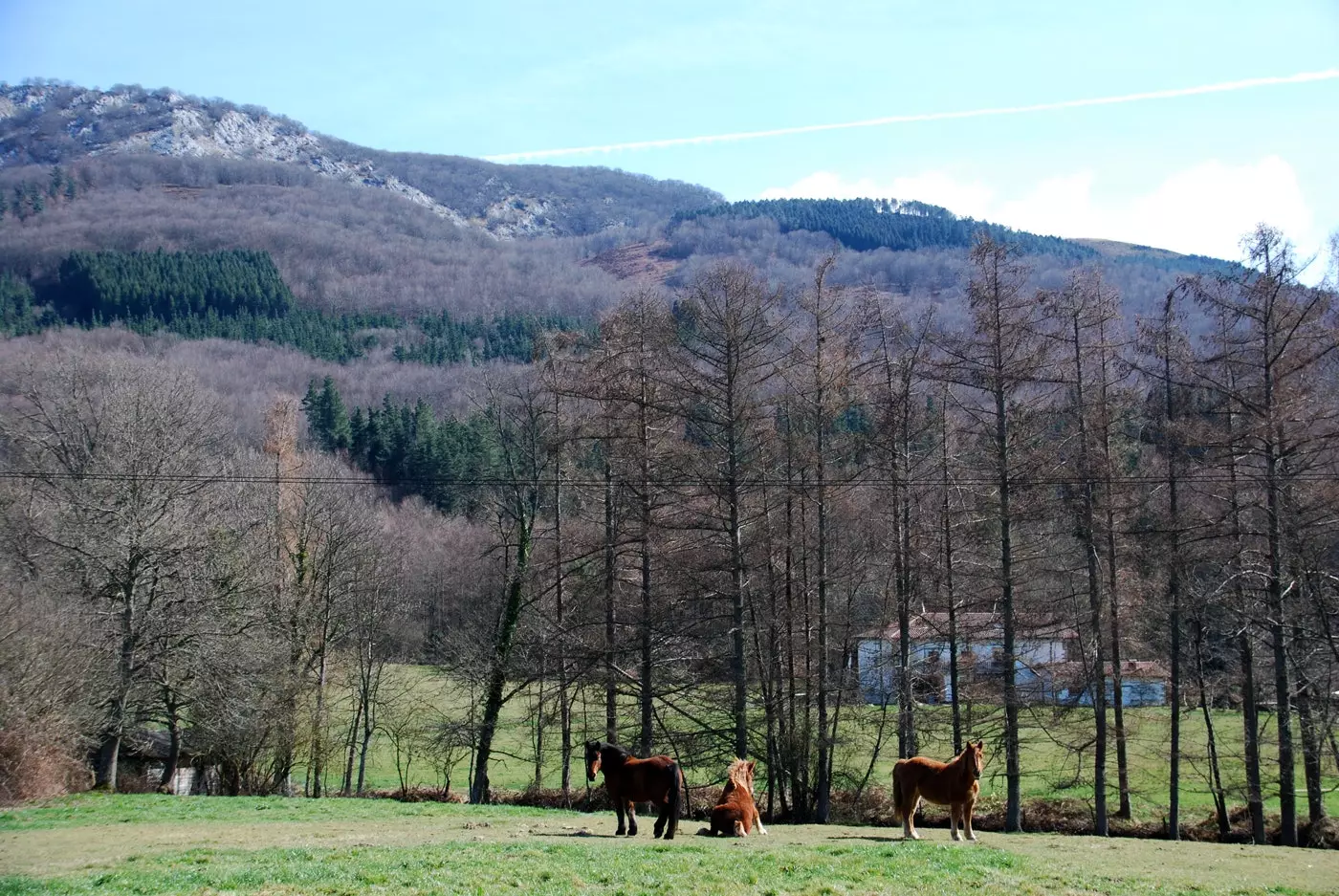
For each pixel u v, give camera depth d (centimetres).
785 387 3155
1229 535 2823
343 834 2016
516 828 2158
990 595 3102
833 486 3138
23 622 2848
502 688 3581
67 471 3531
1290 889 1496
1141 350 3080
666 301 3384
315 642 3934
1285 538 2711
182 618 3259
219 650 3281
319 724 3712
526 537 3462
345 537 3984
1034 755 4294
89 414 3644
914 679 3378
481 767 3431
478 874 1394
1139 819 3306
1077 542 3127
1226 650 3234
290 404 4450
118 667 3169
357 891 1294
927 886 1390
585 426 3148
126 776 3559
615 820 2489
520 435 3481
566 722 3391
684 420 3130
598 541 3212
